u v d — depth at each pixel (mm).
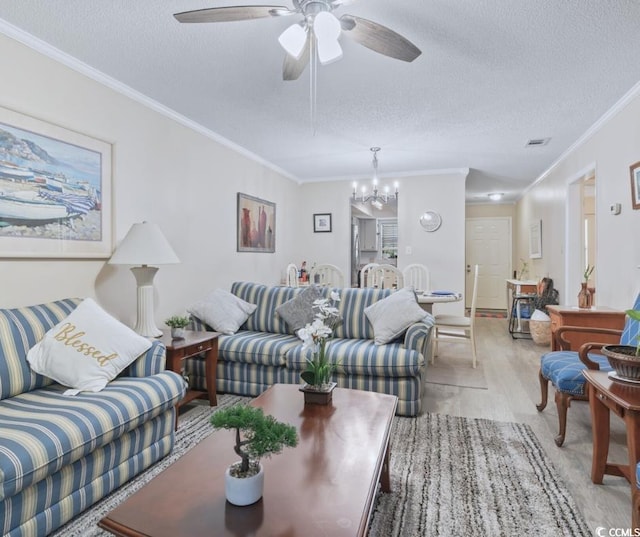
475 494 1818
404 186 5793
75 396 1854
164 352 2273
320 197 6184
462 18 2080
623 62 2543
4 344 1905
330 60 1841
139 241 2648
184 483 1210
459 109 3340
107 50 2412
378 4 1962
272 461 1339
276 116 3535
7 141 2168
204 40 2303
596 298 3742
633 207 3002
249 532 991
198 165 3811
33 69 2297
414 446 2293
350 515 1059
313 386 1884
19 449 1366
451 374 3752
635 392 1603
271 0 1981
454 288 5582
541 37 2256
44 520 1474
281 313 3395
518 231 8141
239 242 4527
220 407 2893
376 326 3045
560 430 2287
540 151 4613
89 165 2652
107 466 1753
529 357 4422
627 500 1769
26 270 2287
